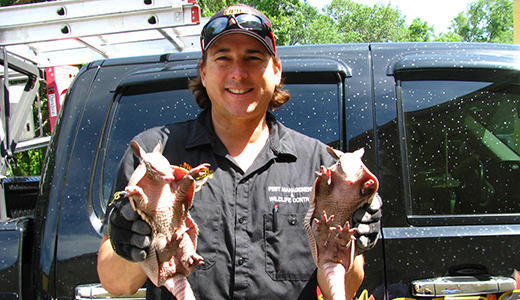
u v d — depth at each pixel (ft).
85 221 5.96
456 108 6.51
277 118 6.45
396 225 5.96
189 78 6.64
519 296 5.74
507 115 6.57
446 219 6.03
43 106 23.84
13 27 8.23
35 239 6.07
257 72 4.93
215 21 4.91
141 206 3.35
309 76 6.62
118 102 6.71
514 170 6.42
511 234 5.89
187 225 3.72
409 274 5.70
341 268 3.70
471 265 5.78
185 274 3.59
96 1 8.00
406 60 6.55
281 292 4.81
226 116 5.16
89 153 6.36
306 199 5.08
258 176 5.13
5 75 8.50
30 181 9.25
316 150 5.41
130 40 9.96
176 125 5.52
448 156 6.37
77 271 5.77
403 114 6.40
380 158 6.20
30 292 6.07
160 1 7.88
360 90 6.48
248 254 4.84
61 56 11.32
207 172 5.07
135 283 4.68
